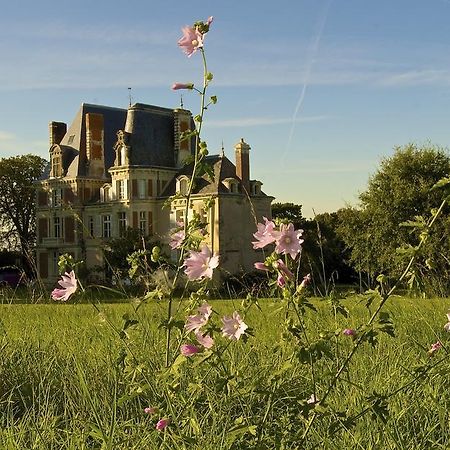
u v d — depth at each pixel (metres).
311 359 3.12
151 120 55.53
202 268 3.31
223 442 3.69
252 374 4.85
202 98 3.86
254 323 7.36
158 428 3.41
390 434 3.72
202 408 4.36
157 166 53.75
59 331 8.37
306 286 3.20
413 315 7.52
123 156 54.19
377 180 45.16
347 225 43.78
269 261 3.12
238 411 4.74
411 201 42.66
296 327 3.18
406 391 4.58
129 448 3.82
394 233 42.25
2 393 5.66
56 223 59.34
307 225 41.41
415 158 44.62
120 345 5.63
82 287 3.81
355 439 3.60
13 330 8.59
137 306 3.93
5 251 55.66
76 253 56.75
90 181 57.97
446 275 5.95
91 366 5.94
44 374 6.02
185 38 3.76
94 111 60.72
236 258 45.94
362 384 4.66
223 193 46.72
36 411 5.20
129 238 41.59
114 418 3.89
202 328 3.23
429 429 4.08
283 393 4.49
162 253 3.95
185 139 3.96
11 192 70.19
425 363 4.12
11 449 3.95
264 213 50.59
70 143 60.25
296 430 3.97
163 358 4.80
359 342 3.18
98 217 56.31
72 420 4.51
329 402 4.43
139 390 3.79
